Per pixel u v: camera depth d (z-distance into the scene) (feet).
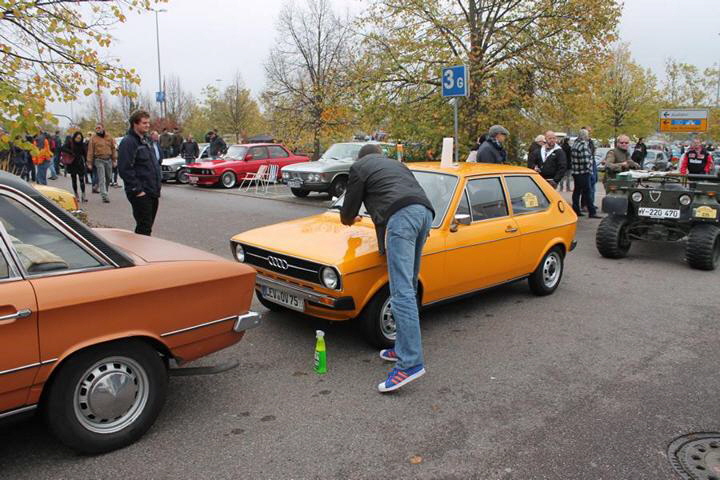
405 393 13.58
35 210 9.87
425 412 12.66
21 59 22.16
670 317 19.45
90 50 23.20
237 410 12.66
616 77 112.16
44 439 11.35
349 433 11.72
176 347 11.47
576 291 22.68
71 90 23.34
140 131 21.93
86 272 10.19
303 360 15.46
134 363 10.91
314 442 11.37
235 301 12.35
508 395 13.52
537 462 10.72
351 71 50.26
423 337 17.37
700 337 17.52
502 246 19.06
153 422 11.38
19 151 47.01
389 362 15.34
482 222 18.57
